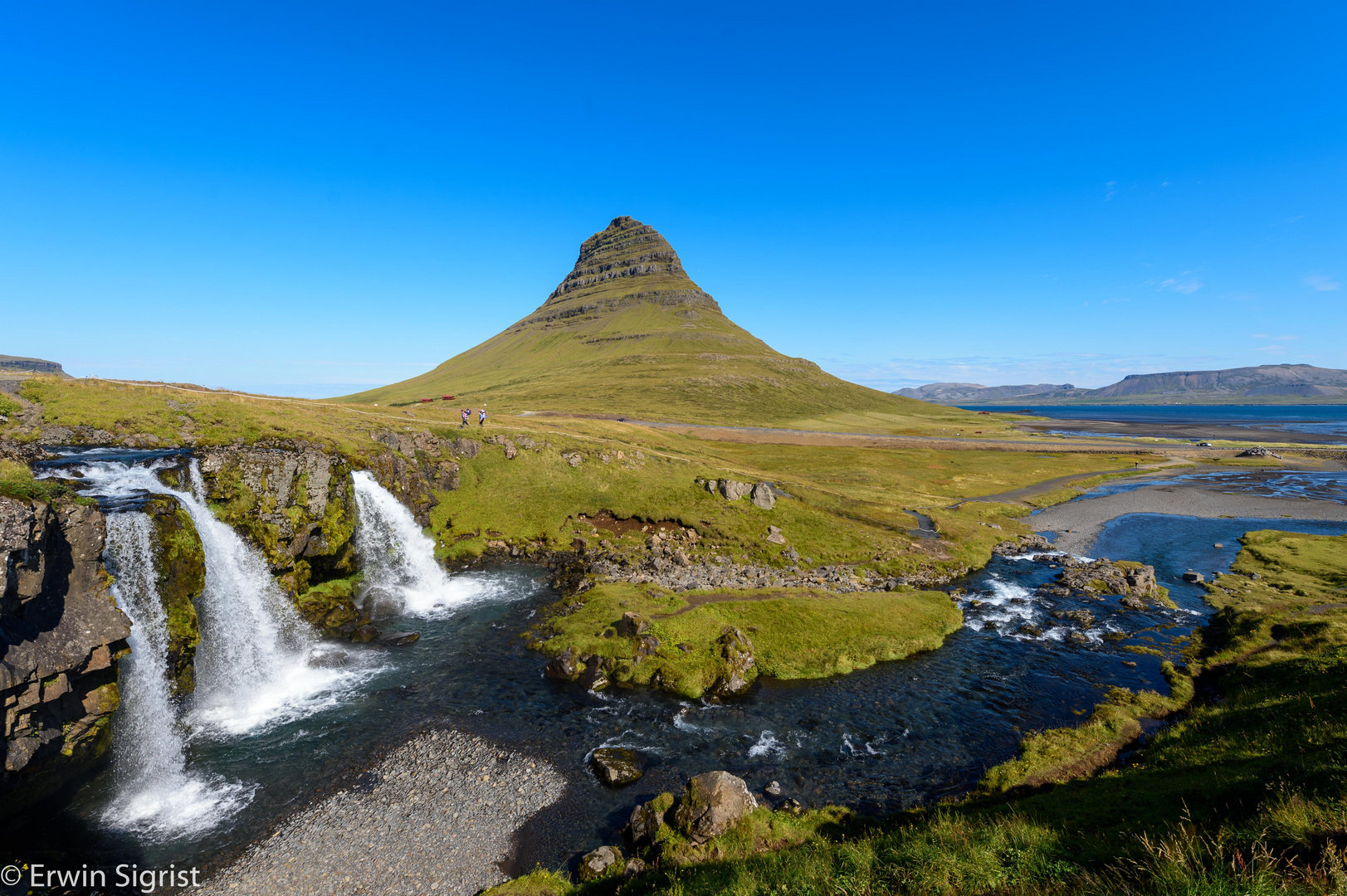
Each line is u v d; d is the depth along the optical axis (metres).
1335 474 131.12
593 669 37.81
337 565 50.41
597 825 24.88
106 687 28.36
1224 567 63.72
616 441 93.75
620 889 19.47
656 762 29.27
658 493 74.88
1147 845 13.11
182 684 33.44
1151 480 123.31
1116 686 37.16
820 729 32.31
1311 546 67.38
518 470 74.19
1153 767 24.84
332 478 51.72
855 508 83.19
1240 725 26.09
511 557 62.69
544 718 33.22
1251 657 38.16
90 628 27.36
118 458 41.97
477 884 21.97
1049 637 45.06
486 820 25.23
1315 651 36.25
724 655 38.59
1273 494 107.69
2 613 23.92
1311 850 12.51
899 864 16.25
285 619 42.22
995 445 170.38
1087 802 20.72
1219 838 14.15
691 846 21.34
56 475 37.72
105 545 31.34
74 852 23.22
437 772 28.44
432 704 34.66
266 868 22.69
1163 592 54.44
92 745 27.25
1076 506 97.06
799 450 145.12
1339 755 17.75
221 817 25.38
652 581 53.94
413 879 22.19
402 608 49.44
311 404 75.44
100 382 54.34
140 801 26.25
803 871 16.58
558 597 51.81
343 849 23.66
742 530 67.88
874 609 47.50
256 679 37.03
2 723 23.52
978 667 40.09
